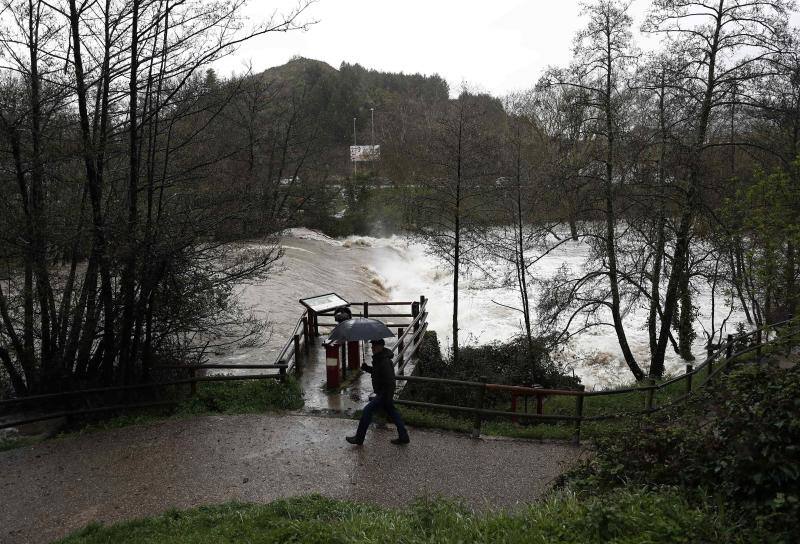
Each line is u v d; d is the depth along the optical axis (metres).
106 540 6.81
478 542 5.34
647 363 21.17
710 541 4.67
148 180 12.19
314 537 6.16
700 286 30.14
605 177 17.19
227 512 7.41
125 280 11.89
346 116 91.81
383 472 8.87
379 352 10.02
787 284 11.49
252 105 29.69
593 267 22.66
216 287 13.61
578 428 10.10
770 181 11.66
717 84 14.98
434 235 18.64
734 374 6.20
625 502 5.36
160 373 13.41
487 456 9.49
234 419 11.15
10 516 7.74
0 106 10.52
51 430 10.91
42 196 11.43
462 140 17.78
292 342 13.84
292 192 38.34
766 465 5.00
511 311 26.78
